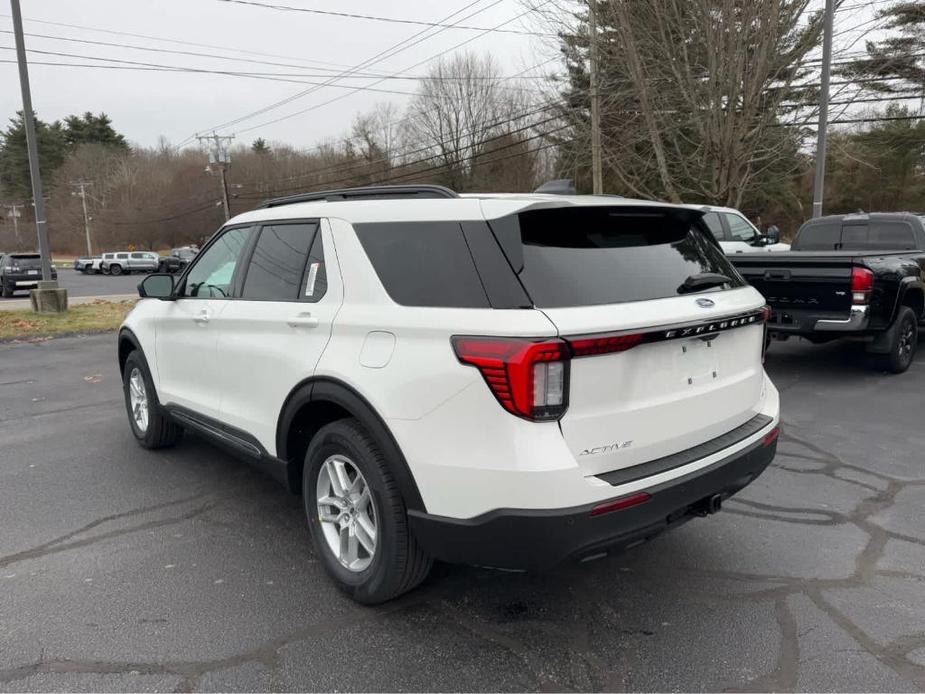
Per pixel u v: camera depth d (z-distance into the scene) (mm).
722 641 2875
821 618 3033
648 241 3141
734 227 12977
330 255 3297
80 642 2889
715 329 2961
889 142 38844
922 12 24922
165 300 4617
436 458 2650
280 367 3432
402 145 58656
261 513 4273
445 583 3396
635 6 16391
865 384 7562
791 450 5359
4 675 2666
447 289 2744
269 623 3037
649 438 2748
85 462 5254
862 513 4160
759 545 3756
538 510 2449
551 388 2445
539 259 2678
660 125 18250
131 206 87562
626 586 3344
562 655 2795
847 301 7234
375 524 2998
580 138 21094
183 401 4594
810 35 15742
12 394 7785
